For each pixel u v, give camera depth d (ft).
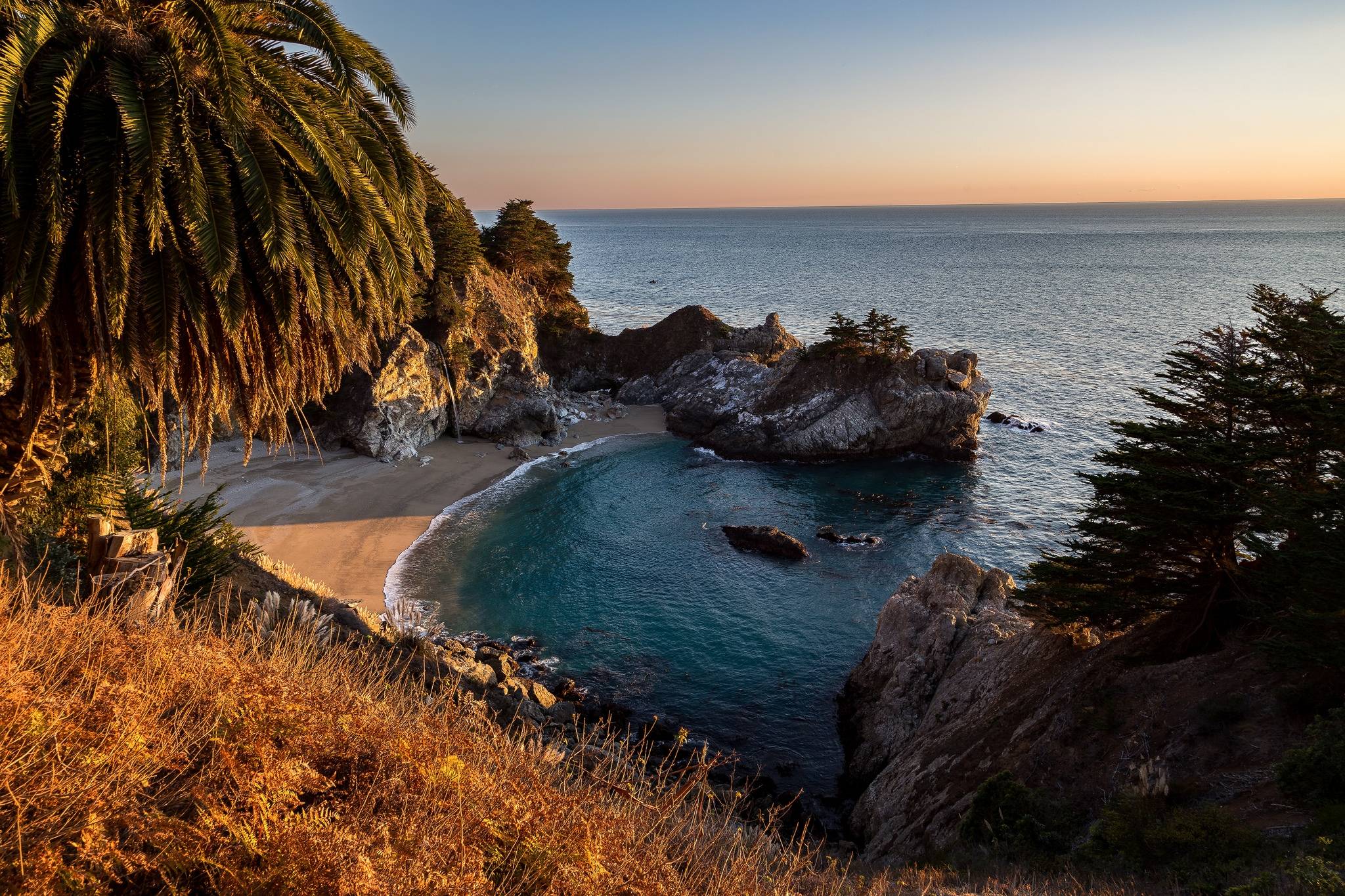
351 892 13.46
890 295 649.20
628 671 128.77
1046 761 74.79
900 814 86.28
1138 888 47.70
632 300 641.81
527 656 130.52
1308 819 50.65
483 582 156.76
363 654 40.81
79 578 35.76
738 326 496.23
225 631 26.94
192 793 15.17
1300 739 61.93
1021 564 169.89
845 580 161.99
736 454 246.27
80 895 12.28
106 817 13.53
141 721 16.60
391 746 19.45
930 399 240.94
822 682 127.95
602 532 183.73
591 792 22.88
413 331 222.69
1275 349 86.33
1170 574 86.74
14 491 40.04
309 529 171.01
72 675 18.88
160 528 53.31
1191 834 51.24
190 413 39.55
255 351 39.47
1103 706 77.97
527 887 17.37
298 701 19.89
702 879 22.11
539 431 256.52
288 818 14.93
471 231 257.34
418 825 16.75
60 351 37.81
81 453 48.67
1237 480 80.79
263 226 33.73
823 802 102.27
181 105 32.83
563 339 333.62
